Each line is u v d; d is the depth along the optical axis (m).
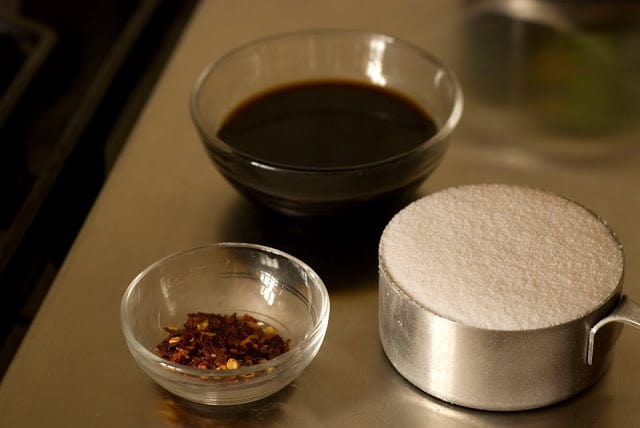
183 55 0.72
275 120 0.59
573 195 0.60
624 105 0.66
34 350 0.52
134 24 0.75
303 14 0.75
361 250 0.56
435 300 0.47
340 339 0.52
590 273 0.47
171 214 0.59
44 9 0.83
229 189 0.61
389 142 0.57
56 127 0.71
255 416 0.49
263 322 0.53
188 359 0.50
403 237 0.50
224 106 0.60
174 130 0.65
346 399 0.50
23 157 0.69
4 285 0.59
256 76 0.61
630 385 0.50
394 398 0.50
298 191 0.54
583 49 0.71
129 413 0.50
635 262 0.55
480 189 0.52
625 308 0.47
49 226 0.62
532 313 0.46
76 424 0.49
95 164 0.66
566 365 0.47
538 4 0.75
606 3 0.75
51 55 0.74
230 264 0.54
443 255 0.49
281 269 0.53
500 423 0.48
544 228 0.49
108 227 0.58
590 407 0.49
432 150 0.55
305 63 0.62
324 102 0.60
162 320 0.53
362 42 0.61
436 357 0.47
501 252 0.48
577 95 0.67
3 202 0.66
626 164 0.61
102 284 0.55
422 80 0.60
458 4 0.76
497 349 0.46
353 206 0.55
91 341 0.53
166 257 0.53
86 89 0.75
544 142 0.63
